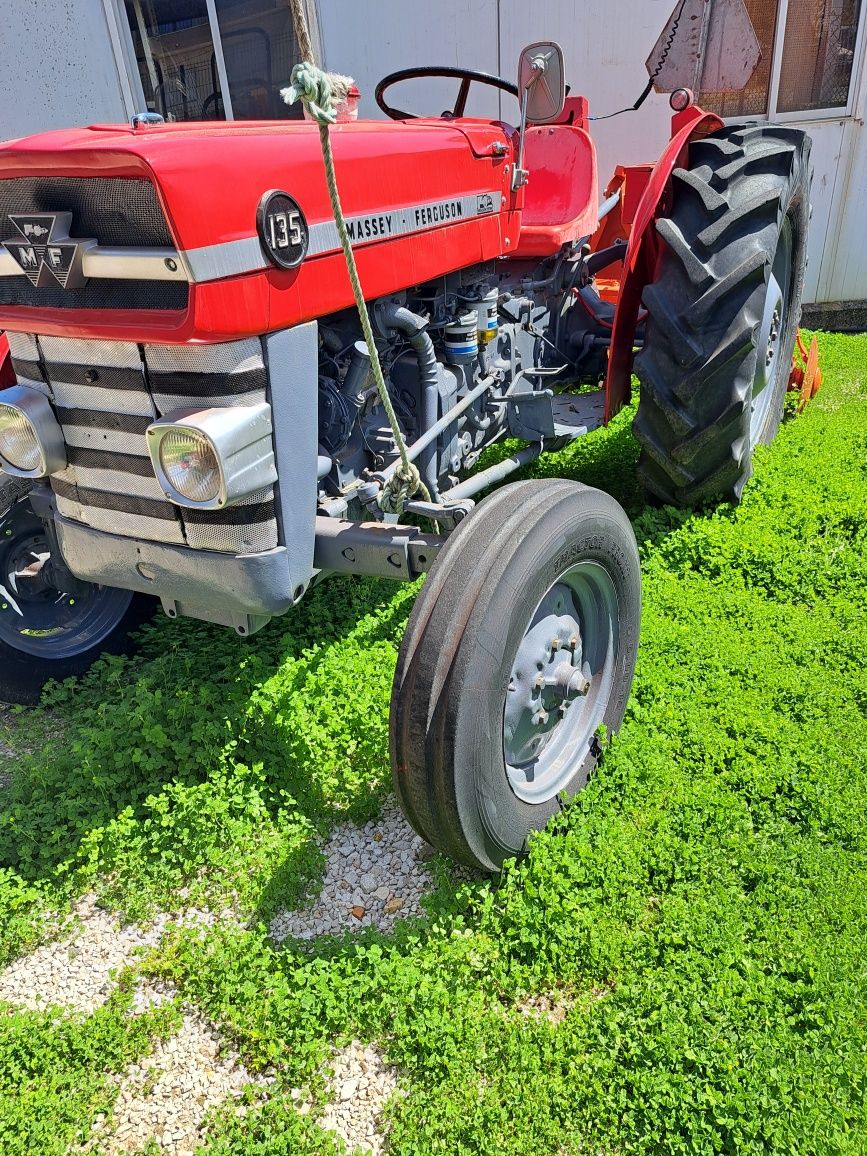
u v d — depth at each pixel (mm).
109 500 2184
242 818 2504
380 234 2393
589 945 2039
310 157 2082
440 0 6570
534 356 3957
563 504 2139
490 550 1996
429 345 2748
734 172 3137
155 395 1964
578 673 2338
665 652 2961
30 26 6605
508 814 2141
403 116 3852
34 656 3055
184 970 2119
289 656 3031
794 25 6172
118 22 6742
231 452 1866
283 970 2092
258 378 1943
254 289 1889
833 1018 1852
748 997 1899
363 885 2328
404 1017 1941
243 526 2014
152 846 2453
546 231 3949
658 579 3334
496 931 2105
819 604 3203
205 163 1766
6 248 1947
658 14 6266
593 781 2457
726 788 2438
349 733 2715
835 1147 1644
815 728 2611
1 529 2885
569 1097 1778
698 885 2170
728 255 3025
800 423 4598
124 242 1834
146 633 3314
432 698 1914
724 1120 1692
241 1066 1934
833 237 6754
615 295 5133
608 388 3527
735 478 3463
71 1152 1789
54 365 2100
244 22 6863
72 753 2758
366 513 2615
